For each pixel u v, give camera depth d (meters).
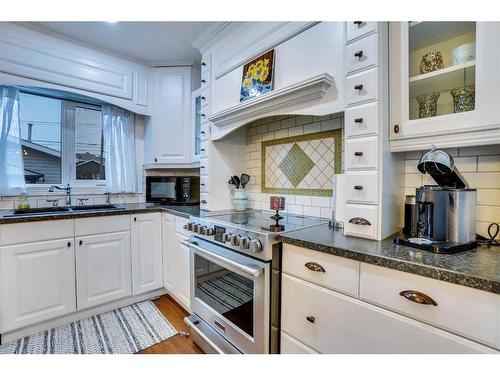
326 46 1.39
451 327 0.76
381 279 0.91
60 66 2.25
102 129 2.75
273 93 1.54
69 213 1.99
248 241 1.33
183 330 1.93
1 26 1.99
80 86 2.36
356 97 1.20
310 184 1.87
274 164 2.14
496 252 0.94
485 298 0.71
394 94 1.18
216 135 2.16
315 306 1.12
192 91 2.78
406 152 1.34
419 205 1.08
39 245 1.83
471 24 1.11
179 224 2.17
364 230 1.17
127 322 2.02
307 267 1.14
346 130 1.24
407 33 1.15
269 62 1.68
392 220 1.23
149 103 2.80
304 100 1.48
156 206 2.58
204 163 2.29
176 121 2.78
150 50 2.52
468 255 0.91
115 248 2.18
